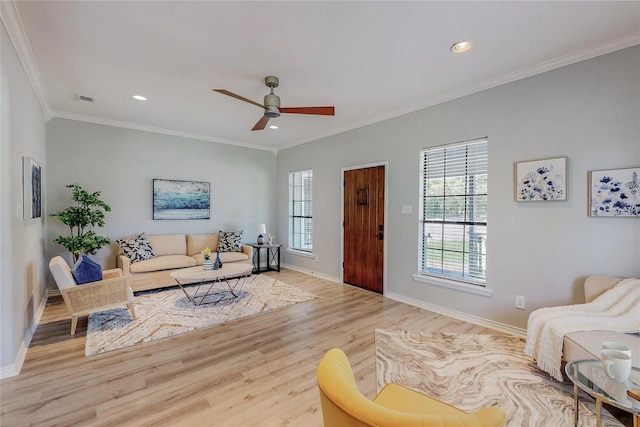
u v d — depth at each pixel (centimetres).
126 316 335
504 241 300
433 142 360
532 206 282
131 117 432
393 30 218
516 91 289
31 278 292
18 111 241
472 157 331
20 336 242
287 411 181
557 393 199
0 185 207
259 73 287
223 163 577
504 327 301
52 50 244
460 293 337
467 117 327
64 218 375
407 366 234
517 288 292
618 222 237
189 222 536
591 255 249
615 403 127
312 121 447
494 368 230
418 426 75
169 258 457
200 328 305
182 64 269
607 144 240
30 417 174
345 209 482
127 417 174
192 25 212
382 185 422
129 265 414
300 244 602
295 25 211
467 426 75
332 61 264
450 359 244
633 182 228
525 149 284
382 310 363
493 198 307
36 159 326
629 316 205
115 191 461
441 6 191
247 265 418
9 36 213
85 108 392
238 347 264
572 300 259
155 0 184
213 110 398
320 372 101
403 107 383
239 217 601
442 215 361
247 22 208
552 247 270
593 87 246
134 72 285
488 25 212
